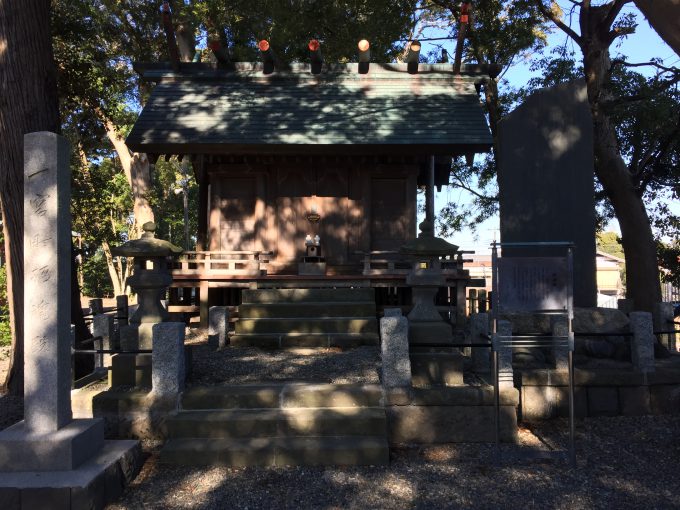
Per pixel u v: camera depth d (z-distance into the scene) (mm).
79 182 12844
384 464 4805
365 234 10875
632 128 12383
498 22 13305
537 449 5250
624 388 6301
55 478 3934
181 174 29656
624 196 11773
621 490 4336
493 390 5402
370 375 6016
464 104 10492
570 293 5000
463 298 9195
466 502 4141
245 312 8234
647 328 6344
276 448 4797
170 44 10625
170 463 4797
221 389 5508
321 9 13984
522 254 8156
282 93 10859
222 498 4203
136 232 26078
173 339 5391
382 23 13508
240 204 11086
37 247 4285
